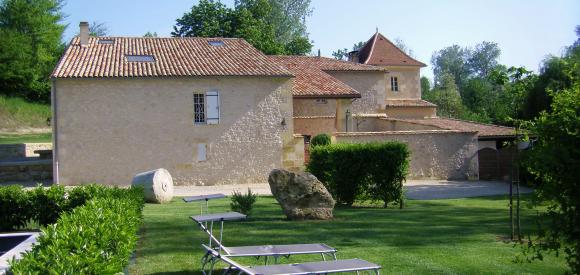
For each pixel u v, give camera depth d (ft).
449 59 355.15
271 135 84.64
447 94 203.21
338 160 52.39
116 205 24.36
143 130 79.30
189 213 44.83
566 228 15.81
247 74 82.38
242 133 83.41
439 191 70.74
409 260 25.89
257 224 37.63
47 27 169.58
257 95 84.07
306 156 93.50
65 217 18.30
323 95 95.40
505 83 32.55
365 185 51.39
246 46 97.96
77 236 14.87
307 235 32.83
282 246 23.00
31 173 85.92
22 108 148.25
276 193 40.83
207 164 81.92
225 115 82.79
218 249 23.17
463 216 43.21
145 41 96.63
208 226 36.40
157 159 79.87
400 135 86.99
